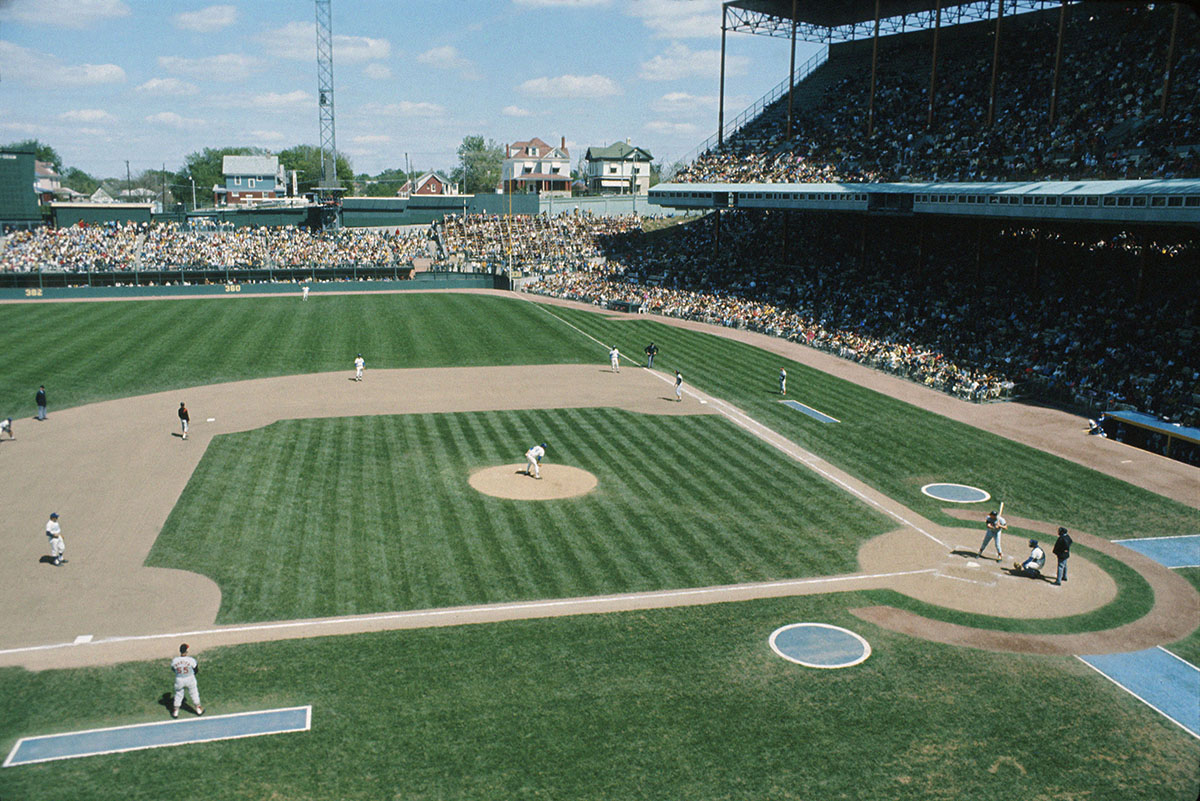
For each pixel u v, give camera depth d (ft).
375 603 86.22
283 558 95.71
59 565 92.53
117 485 116.98
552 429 149.07
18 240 323.98
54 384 172.35
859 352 205.87
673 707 69.87
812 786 60.54
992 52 263.70
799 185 249.55
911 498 120.47
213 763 61.72
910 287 234.38
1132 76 208.03
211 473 122.11
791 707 70.23
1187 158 168.55
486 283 328.29
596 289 291.79
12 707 67.77
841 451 140.46
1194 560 101.81
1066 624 85.46
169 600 85.66
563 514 110.22
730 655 78.18
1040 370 177.88
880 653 79.15
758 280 275.59
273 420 150.30
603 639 80.38
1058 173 191.83
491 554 97.96
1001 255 232.94
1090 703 71.72
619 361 207.00
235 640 78.64
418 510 110.42
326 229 379.55
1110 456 139.44
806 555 100.48
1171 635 83.61
